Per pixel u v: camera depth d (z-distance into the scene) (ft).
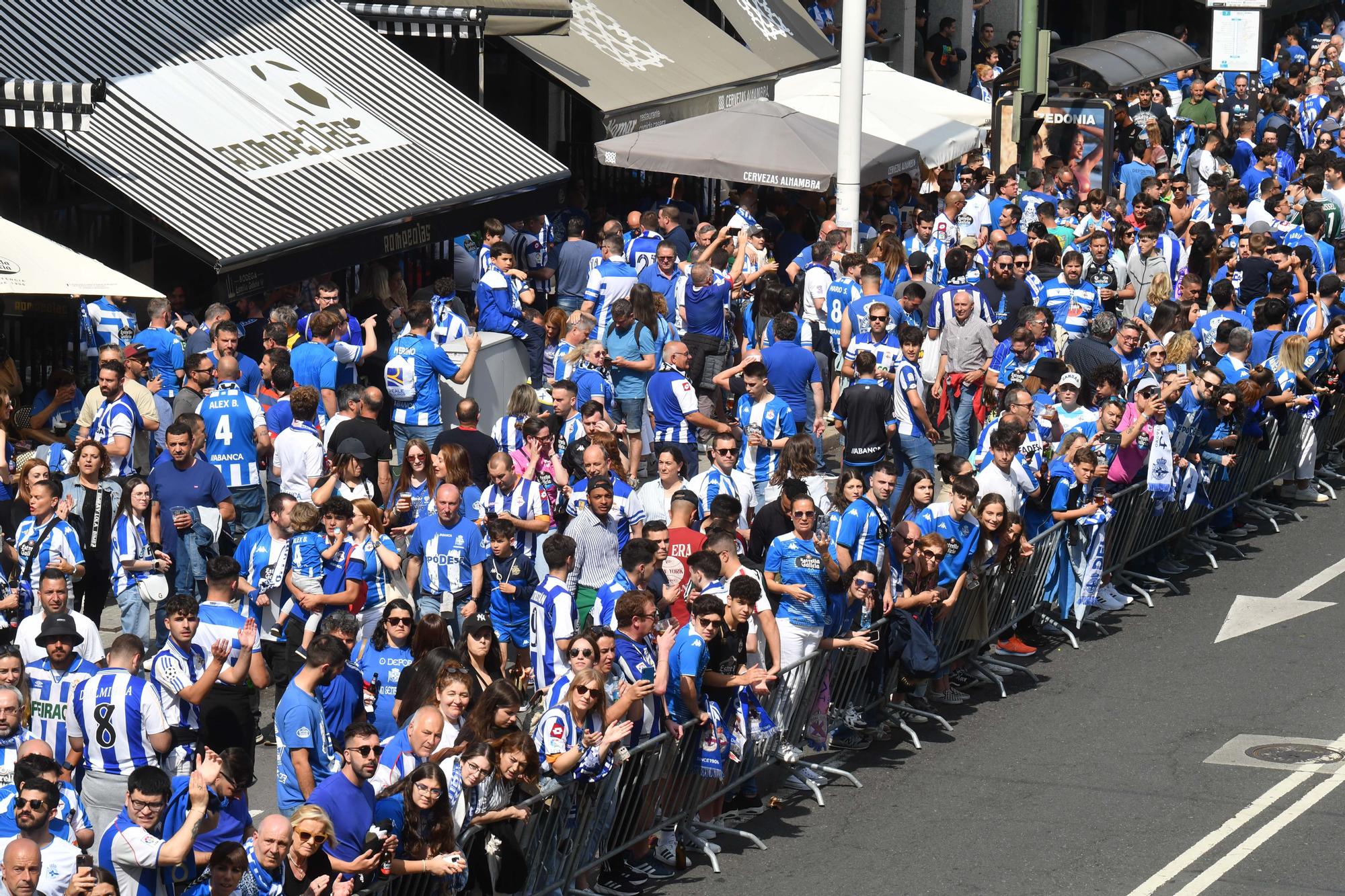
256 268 149.28
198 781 83.92
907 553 120.98
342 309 157.28
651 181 258.16
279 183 160.45
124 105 157.17
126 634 98.48
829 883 101.76
